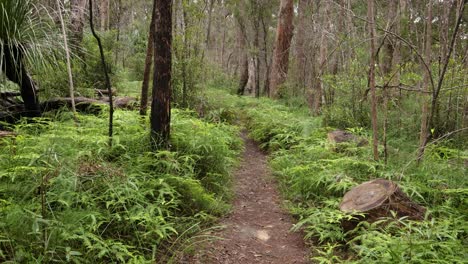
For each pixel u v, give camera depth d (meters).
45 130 5.30
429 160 5.23
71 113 5.98
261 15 18.80
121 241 3.32
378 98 7.59
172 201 3.95
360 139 6.54
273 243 4.02
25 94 5.80
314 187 5.08
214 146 5.62
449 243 3.14
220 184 5.32
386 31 4.85
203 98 9.38
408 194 4.39
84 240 2.94
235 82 21.55
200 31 9.05
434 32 9.36
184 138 5.38
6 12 4.84
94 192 3.69
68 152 4.14
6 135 4.67
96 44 9.07
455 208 4.11
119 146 4.83
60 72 6.48
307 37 13.22
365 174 5.12
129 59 15.16
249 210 4.93
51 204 3.38
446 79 6.52
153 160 4.58
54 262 2.76
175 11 8.38
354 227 3.84
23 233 2.79
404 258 2.93
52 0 6.30
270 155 7.74
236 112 11.70
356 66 7.56
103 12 14.37
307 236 3.92
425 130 5.26
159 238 3.47
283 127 8.73
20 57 5.35
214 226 4.16
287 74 14.85
